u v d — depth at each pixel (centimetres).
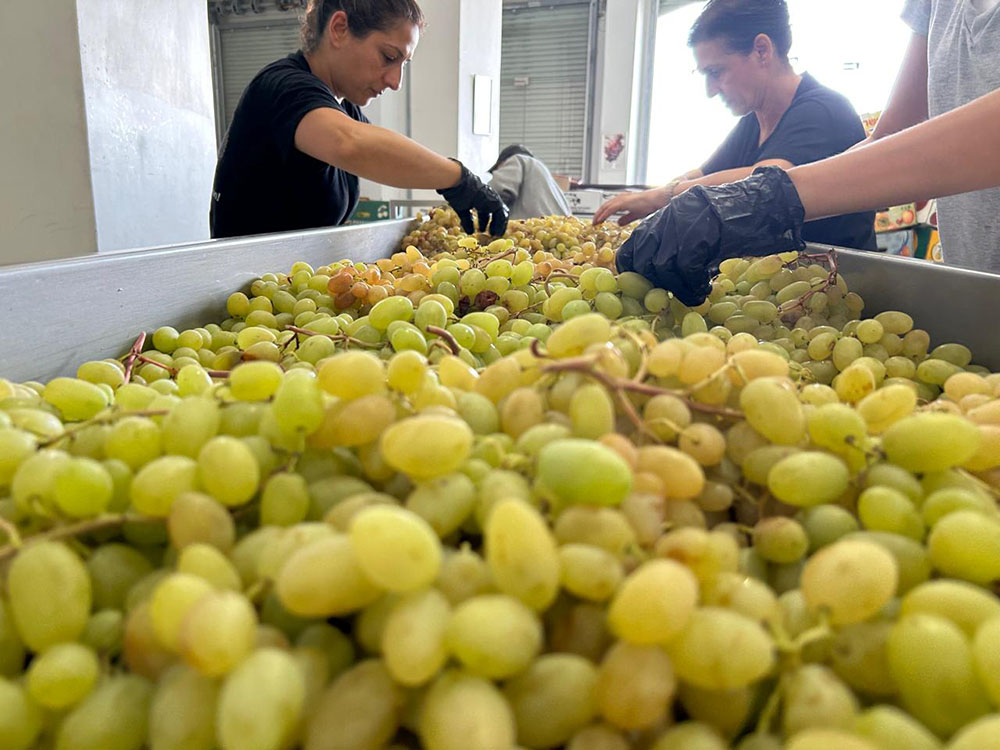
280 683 29
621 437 42
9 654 35
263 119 190
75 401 64
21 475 40
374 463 44
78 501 39
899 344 102
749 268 134
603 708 31
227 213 207
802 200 110
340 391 48
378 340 101
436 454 38
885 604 36
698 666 31
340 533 37
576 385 47
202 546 35
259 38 618
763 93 226
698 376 52
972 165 102
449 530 39
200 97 243
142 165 216
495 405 52
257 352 94
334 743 30
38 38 188
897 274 119
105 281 99
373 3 197
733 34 217
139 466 45
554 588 32
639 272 115
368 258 205
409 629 30
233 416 50
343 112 186
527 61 600
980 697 31
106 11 197
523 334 104
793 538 40
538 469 39
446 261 135
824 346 101
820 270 126
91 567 38
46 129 194
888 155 106
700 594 36
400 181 192
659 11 561
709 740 30
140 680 34
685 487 41
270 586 35
